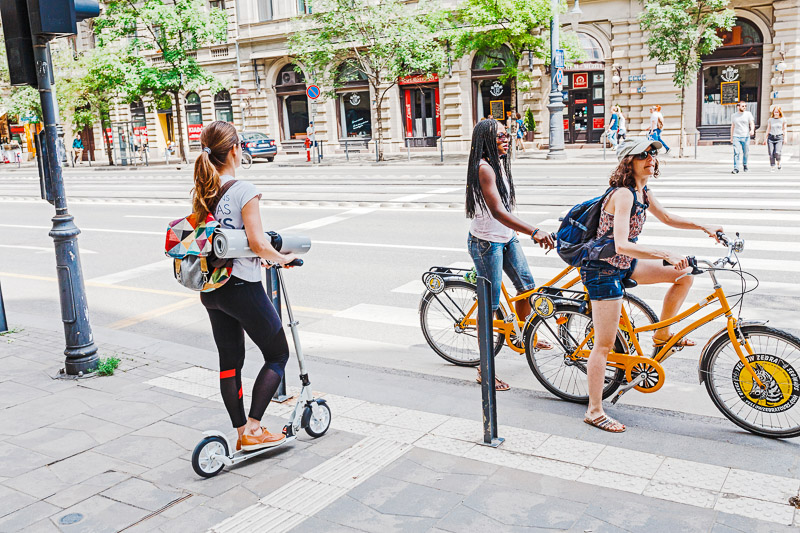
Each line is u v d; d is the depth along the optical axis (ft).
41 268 34.55
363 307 24.26
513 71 80.69
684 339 14.71
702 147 83.35
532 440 13.39
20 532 10.77
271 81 116.88
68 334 17.65
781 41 78.79
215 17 106.52
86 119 120.78
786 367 13.24
